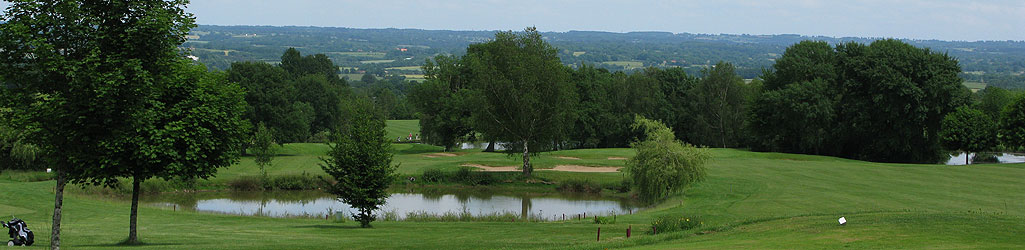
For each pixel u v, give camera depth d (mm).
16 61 17188
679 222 25641
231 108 21547
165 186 47844
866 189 42656
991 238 18344
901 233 19641
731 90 92750
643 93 92625
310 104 97062
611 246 20781
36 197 37625
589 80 89438
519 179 53031
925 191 41375
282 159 66875
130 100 17938
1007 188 42312
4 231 24594
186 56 20500
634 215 35500
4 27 16766
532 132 54000
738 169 54500
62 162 18500
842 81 77000
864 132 75875
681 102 99062
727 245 18828
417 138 109875
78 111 17609
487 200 46688
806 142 76500
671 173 39938
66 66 16844
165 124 19328
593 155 67500
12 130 18266
